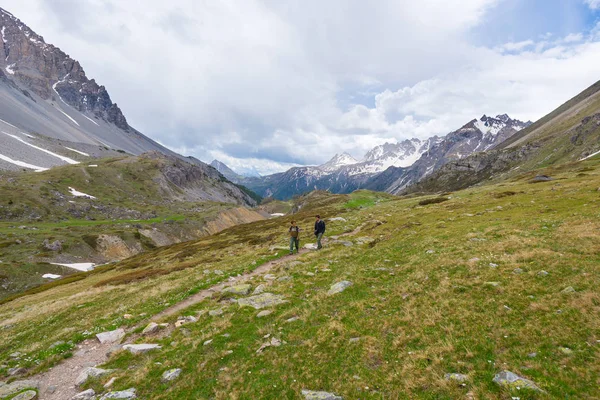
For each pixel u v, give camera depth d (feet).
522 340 37.17
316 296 66.28
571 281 48.73
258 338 51.62
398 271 74.33
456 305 49.44
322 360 41.96
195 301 80.89
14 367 56.29
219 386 40.01
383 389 34.37
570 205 124.88
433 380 33.78
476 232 98.48
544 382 29.76
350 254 104.47
